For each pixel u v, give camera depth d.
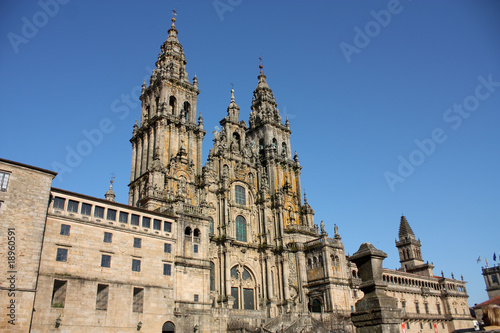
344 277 81.31
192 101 83.69
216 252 75.00
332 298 76.44
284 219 88.12
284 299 77.88
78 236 47.62
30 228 43.03
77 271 46.22
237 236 80.31
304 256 83.75
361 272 23.05
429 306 110.06
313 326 63.34
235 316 61.59
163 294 53.00
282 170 95.38
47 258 44.44
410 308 102.69
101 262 48.62
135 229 53.28
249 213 84.19
